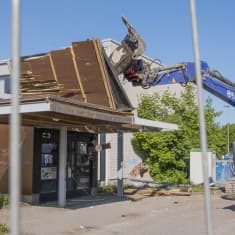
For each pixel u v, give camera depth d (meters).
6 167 17.02
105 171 23.30
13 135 3.44
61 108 11.88
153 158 25.77
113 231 11.25
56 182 17.34
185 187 22.14
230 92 16.31
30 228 11.45
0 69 21.41
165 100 26.81
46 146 16.94
